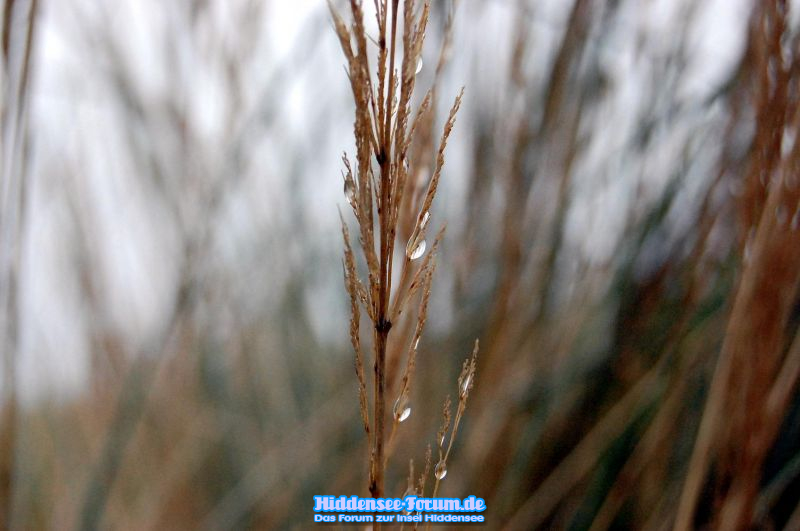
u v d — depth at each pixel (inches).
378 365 15.7
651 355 28.4
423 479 16.2
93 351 36.2
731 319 20.6
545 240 29.2
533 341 28.9
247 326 39.1
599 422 27.5
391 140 15.5
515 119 28.3
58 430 35.4
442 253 30.8
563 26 28.9
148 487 33.0
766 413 20.3
